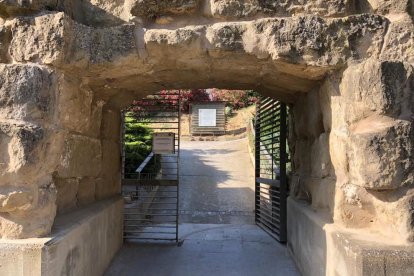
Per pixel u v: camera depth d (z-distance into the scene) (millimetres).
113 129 4391
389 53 2555
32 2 2496
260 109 6148
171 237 5230
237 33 2664
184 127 18625
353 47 2580
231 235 5422
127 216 6043
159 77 3340
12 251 2211
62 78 2635
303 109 3855
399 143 2254
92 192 3797
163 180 5066
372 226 2496
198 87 3928
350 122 2475
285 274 3867
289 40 2576
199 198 8617
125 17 2793
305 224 3488
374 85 2305
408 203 2215
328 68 2627
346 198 2535
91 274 3203
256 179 6180
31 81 2352
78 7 2809
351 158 2441
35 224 2363
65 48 2547
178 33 2662
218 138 17375
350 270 2170
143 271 3938
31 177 2305
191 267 4070
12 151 2254
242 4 2697
